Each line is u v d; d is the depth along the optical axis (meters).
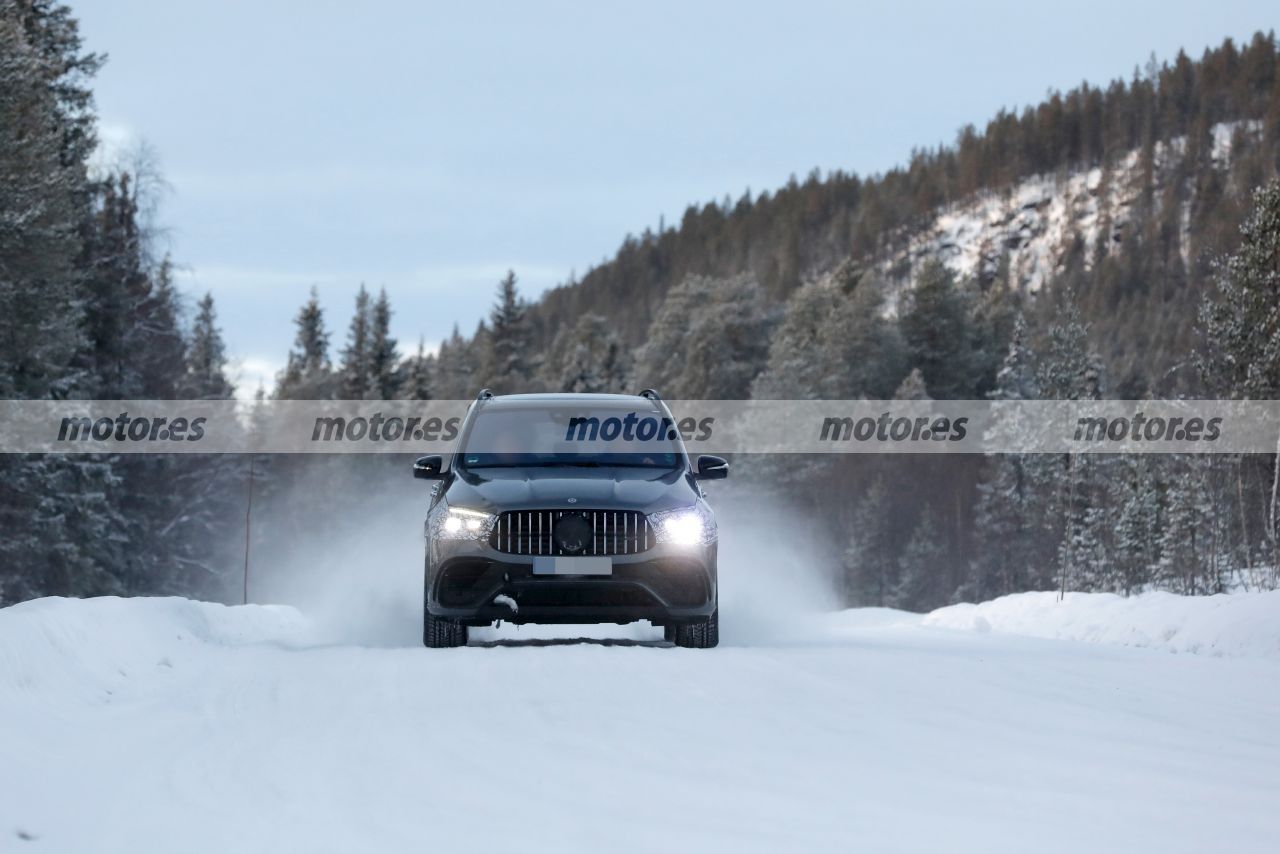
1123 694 17.86
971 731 14.40
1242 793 11.11
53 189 92.06
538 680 18.33
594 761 12.62
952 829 9.72
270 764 12.84
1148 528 142.25
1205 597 38.69
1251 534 122.38
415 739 14.02
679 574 24.30
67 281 95.12
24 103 94.56
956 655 22.27
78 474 111.00
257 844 9.62
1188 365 129.62
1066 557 156.25
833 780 11.66
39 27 127.62
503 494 24.41
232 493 145.75
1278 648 31.44
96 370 127.25
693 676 18.70
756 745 13.45
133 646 22.30
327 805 10.92
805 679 18.50
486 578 23.97
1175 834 9.55
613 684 17.91
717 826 9.86
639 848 9.19
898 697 16.94
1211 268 126.94
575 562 23.86
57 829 10.34
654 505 24.31
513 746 13.48
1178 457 132.00
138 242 128.38
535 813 10.41
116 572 124.88
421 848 9.33
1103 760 12.70
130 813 10.87
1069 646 27.00
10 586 101.19
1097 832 9.62
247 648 25.88
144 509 130.75
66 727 15.34
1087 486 175.50
